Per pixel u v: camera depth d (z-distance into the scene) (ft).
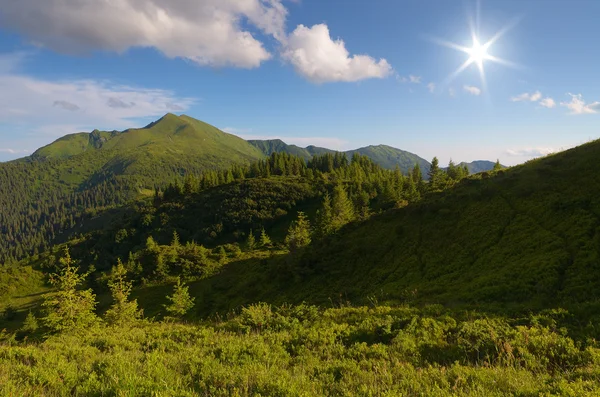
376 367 29.89
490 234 101.14
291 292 127.03
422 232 125.80
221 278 190.70
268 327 46.34
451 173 339.16
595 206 85.97
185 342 41.73
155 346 40.78
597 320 39.47
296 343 39.19
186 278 209.36
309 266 139.85
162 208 492.13
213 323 55.83
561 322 41.55
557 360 31.83
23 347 41.14
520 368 29.76
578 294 51.83
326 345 38.04
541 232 86.12
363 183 428.56
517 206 109.50
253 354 34.40
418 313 49.93
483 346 35.50
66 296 92.68
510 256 81.71
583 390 22.58
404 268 106.83
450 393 23.75
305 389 24.47
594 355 30.27
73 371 29.60
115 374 27.20
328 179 501.15
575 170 112.68
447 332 41.27
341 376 28.32
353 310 53.42
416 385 25.11
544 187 112.47
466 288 68.59
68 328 87.61
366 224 157.79
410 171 428.15
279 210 412.57
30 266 403.54
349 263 129.59
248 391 24.53
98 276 277.23
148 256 236.84
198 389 25.31
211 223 425.28
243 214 416.87
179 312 144.77
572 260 65.62
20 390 25.14
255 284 152.76
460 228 114.93
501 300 57.82
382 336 40.65
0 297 326.44
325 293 112.57
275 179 495.82
